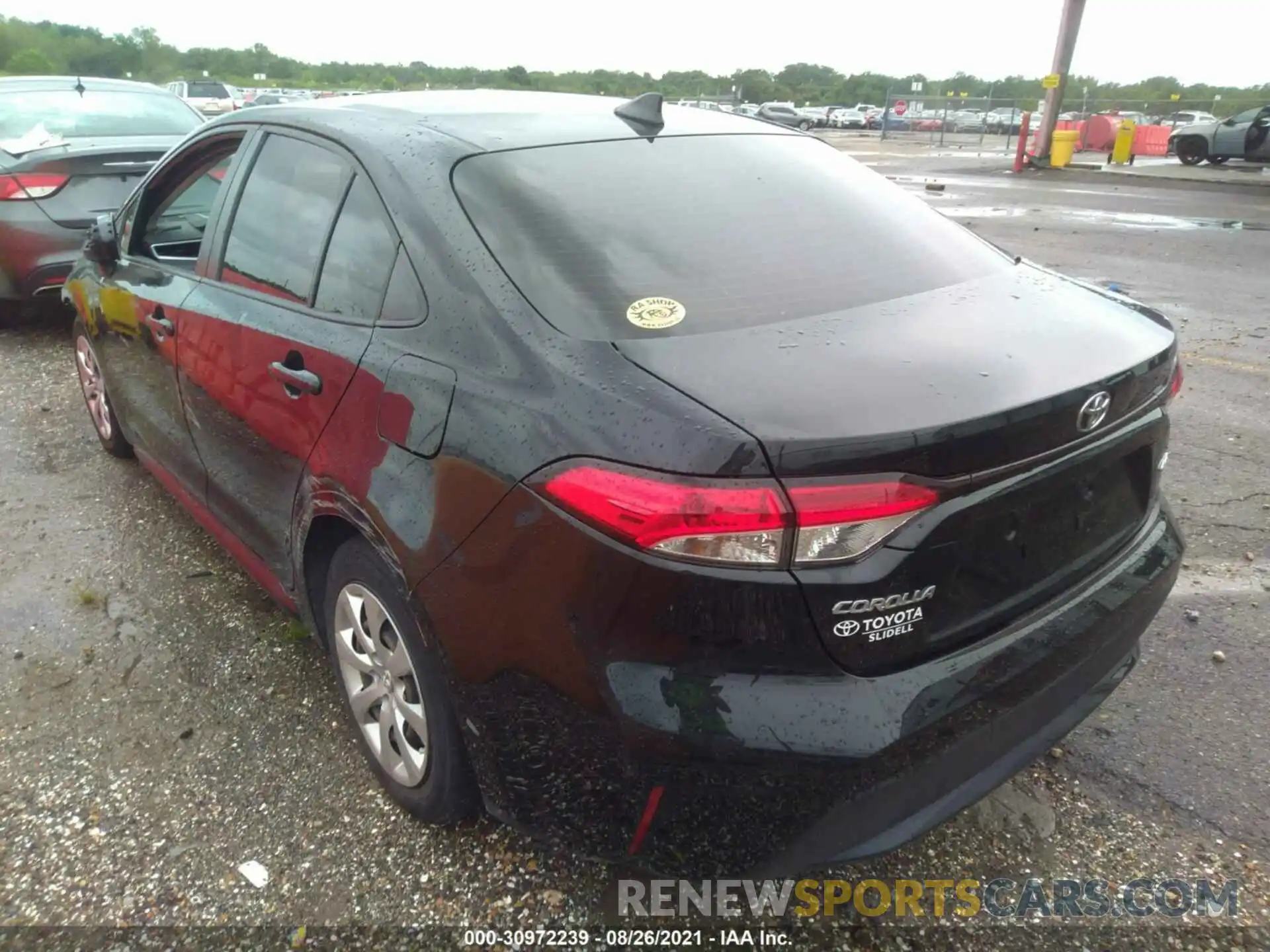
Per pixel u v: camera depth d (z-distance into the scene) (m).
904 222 2.74
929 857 2.50
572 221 2.32
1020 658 2.03
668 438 1.76
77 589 3.68
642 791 1.85
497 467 1.96
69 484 4.58
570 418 1.88
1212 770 2.78
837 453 1.71
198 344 3.18
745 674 1.79
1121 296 2.71
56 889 2.37
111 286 3.95
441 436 2.09
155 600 3.61
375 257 2.46
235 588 3.70
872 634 1.82
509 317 2.09
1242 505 4.37
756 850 1.85
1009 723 2.03
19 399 5.67
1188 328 7.35
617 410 1.84
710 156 2.76
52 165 6.31
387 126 2.69
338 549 2.58
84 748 2.85
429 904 2.34
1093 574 2.27
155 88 8.10
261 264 2.94
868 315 2.20
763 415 1.77
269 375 2.74
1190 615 3.54
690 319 2.09
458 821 2.49
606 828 1.95
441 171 2.42
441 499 2.07
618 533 1.77
